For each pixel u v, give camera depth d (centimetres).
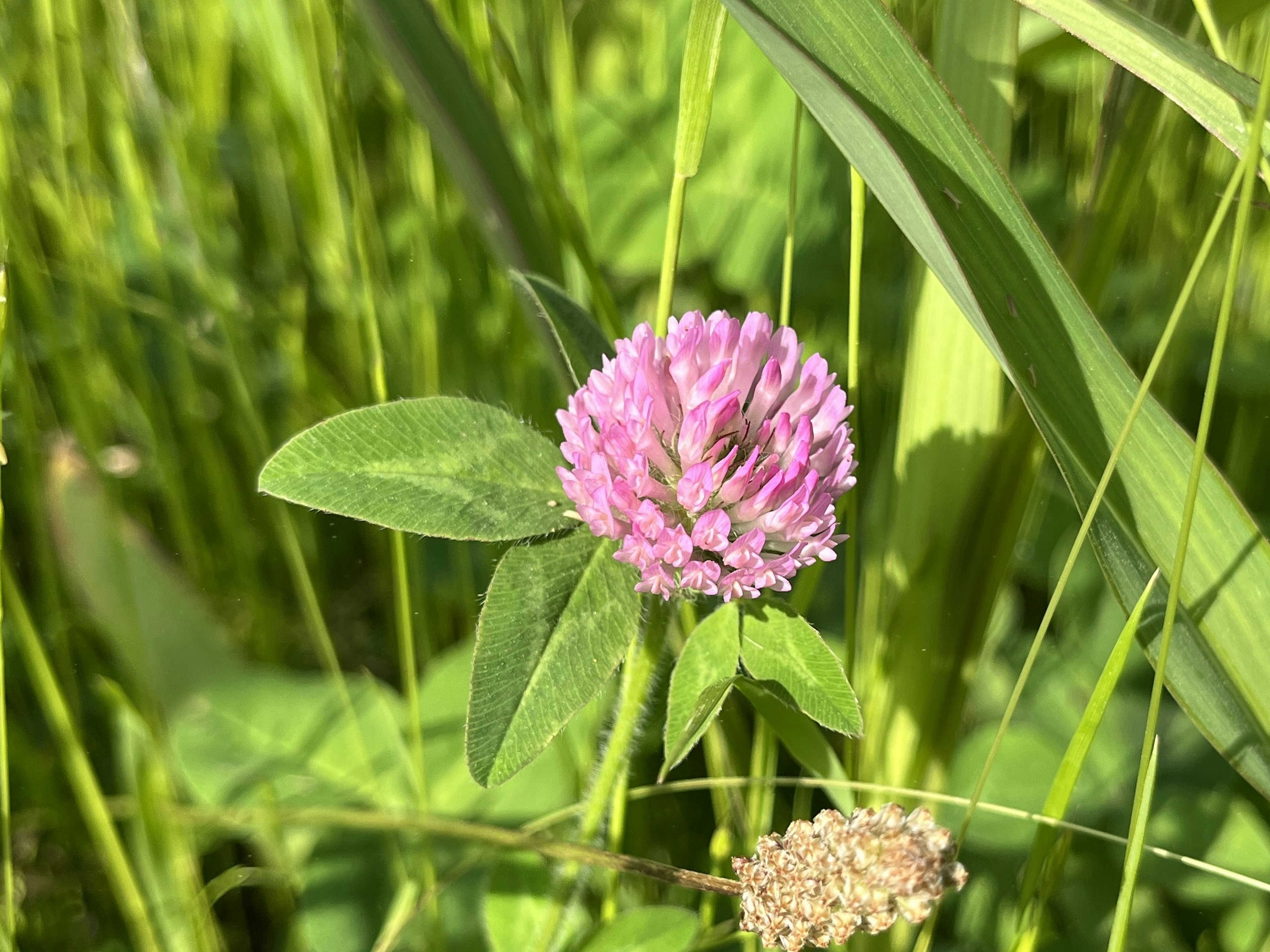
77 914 16
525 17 18
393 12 14
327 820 13
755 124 23
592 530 10
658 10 24
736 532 11
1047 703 18
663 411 11
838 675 10
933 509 14
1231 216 19
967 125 11
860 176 12
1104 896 15
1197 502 11
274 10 17
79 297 18
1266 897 15
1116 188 13
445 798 16
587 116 23
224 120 23
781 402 11
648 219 23
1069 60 20
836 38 10
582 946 13
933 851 9
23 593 19
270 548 20
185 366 19
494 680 10
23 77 19
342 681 16
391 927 13
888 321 20
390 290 20
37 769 17
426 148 18
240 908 17
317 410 20
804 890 9
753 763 15
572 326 12
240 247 23
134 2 18
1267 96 8
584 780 15
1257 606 11
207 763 16
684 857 16
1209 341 20
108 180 19
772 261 22
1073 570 18
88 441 18
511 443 11
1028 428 13
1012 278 11
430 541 20
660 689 16
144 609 16
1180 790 16
